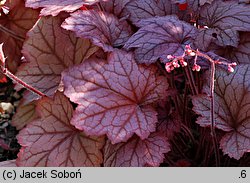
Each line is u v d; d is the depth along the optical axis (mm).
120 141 540
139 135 545
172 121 600
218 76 574
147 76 576
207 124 554
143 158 559
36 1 628
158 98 575
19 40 695
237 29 603
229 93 567
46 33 627
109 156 571
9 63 702
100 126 547
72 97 555
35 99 613
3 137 719
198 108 564
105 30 615
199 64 579
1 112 699
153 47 583
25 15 685
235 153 540
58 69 627
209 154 611
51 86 620
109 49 579
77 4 603
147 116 562
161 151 560
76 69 566
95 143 568
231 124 564
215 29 601
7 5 677
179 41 593
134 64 575
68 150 571
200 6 645
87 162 567
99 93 562
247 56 616
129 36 632
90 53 598
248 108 557
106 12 635
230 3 631
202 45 586
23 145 572
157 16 626
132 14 655
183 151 652
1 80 625
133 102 569
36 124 580
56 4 614
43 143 574
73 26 590
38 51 630
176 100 626
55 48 626
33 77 630
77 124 545
